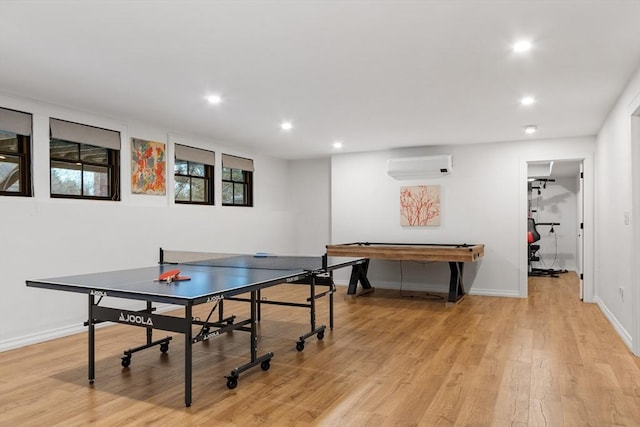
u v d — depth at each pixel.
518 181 6.19
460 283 6.11
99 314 2.91
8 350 3.71
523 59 3.07
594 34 2.64
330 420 2.38
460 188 6.52
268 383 2.94
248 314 5.08
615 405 2.55
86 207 4.40
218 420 2.39
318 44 2.79
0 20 2.44
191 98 4.05
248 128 5.39
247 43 2.78
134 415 2.45
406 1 2.24
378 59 3.07
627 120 3.64
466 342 3.89
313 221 7.97
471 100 4.12
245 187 7.15
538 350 3.63
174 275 3.02
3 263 3.73
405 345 3.81
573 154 5.88
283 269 3.84
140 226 4.98
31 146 4.01
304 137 5.99
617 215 4.20
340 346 3.80
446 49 2.88
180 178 5.82
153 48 2.86
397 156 6.91
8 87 3.67
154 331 4.33
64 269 4.19
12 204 3.80
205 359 3.47
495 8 2.32
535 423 2.33
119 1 2.23
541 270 9.06
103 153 4.77
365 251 5.80
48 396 2.72
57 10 2.32
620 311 4.09
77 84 3.61
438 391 2.78
